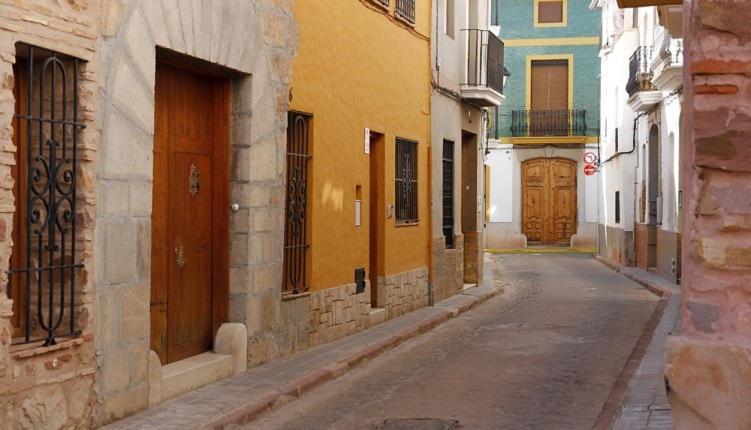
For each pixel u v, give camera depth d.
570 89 43.88
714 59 4.52
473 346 13.57
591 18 43.81
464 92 21.56
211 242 10.45
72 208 7.61
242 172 10.48
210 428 7.96
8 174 6.75
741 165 4.50
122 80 8.11
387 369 11.55
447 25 20.70
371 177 15.82
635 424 8.12
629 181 32.53
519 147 44.09
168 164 9.54
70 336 7.57
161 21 8.67
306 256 12.48
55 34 7.27
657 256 27.80
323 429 8.39
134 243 8.32
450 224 20.81
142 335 8.48
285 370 10.66
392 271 16.27
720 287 4.51
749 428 4.39
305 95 12.19
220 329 10.36
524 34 44.19
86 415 7.71
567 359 12.25
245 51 10.30
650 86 27.59
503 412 9.05
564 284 25.91
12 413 6.86
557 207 44.03
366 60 14.73
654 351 12.54
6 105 6.73
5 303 6.75
